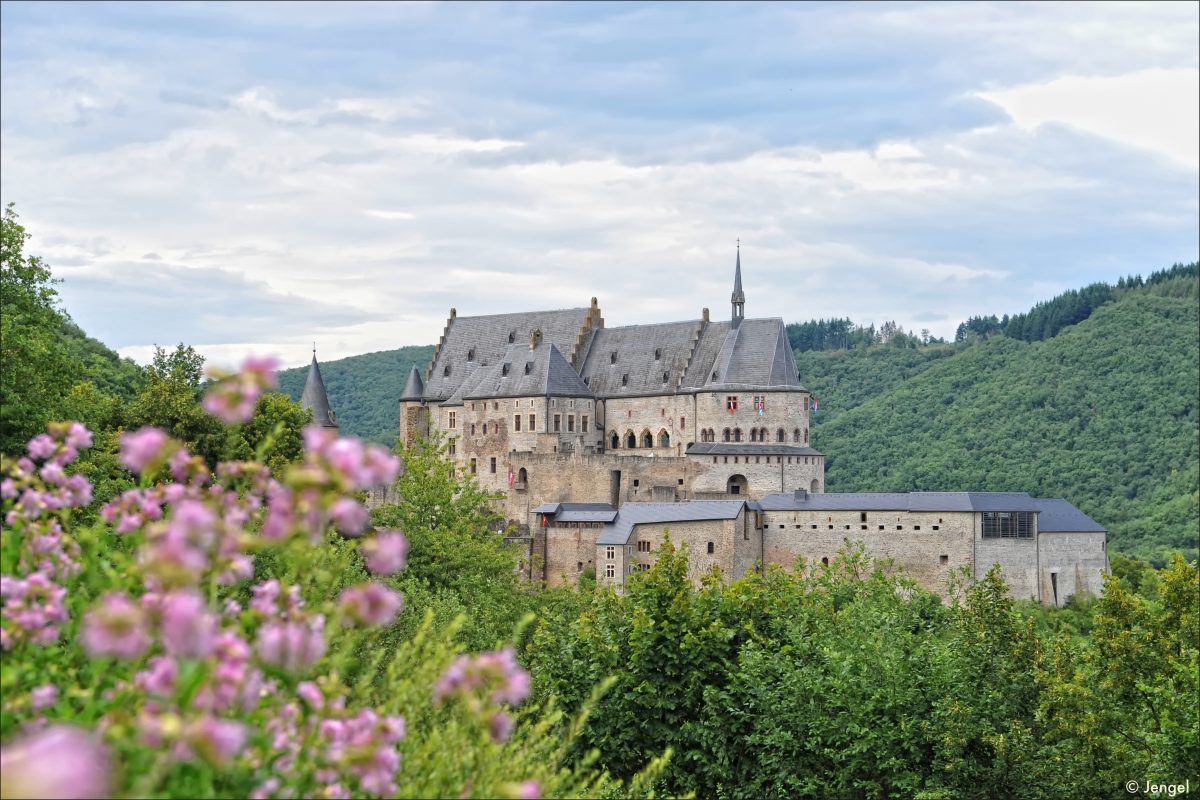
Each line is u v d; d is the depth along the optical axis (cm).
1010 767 4616
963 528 15100
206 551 1303
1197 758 4759
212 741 1130
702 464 17375
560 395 18700
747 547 15738
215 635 1289
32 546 1652
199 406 9944
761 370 17988
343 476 1298
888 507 15412
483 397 19225
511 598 8456
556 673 4684
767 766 4603
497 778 1883
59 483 1697
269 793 1421
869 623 5303
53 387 7738
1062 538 15462
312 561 1791
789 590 5706
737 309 18862
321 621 1443
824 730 4572
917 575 15262
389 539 1317
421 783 1812
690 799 2455
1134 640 5356
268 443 1581
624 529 15950
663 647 4650
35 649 1606
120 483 3828
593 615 5059
